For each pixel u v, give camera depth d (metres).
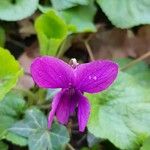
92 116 0.06
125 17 0.07
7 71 0.06
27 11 0.07
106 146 0.06
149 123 0.06
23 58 0.07
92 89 0.05
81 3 0.07
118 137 0.06
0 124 0.06
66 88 0.05
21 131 0.06
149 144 0.06
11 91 0.06
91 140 0.06
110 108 0.06
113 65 0.05
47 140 0.06
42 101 0.07
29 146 0.06
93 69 0.05
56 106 0.05
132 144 0.06
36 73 0.05
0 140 0.06
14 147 0.06
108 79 0.05
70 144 0.07
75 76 0.05
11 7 0.07
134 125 0.06
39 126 0.06
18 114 0.06
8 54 0.06
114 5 0.07
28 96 0.07
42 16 0.06
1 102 0.06
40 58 0.05
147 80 0.07
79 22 0.07
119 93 0.06
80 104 0.05
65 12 0.07
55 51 0.07
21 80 0.07
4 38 0.07
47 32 0.07
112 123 0.06
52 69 0.05
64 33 0.06
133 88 0.06
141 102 0.06
